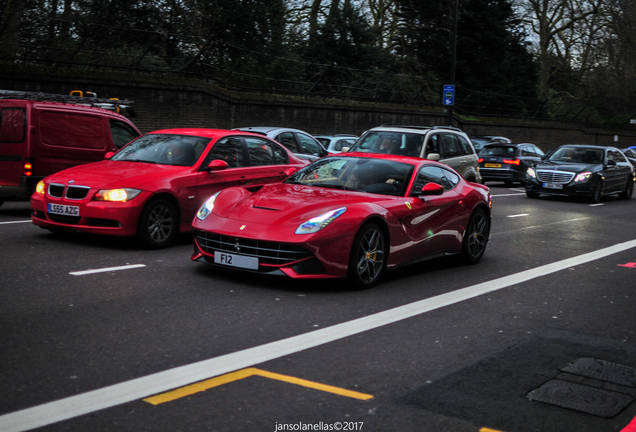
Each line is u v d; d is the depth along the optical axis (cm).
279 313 555
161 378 392
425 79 3634
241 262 639
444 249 798
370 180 755
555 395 397
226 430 326
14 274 644
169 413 343
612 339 536
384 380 409
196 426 329
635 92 5103
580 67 5191
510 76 4362
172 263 740
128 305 552
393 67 3562
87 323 495
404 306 606
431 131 1352
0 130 1039
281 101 2664
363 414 354
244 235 631
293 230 625
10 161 1033
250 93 2577
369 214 664
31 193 1030
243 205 681
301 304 590
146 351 439
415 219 735
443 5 3938
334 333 505
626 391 411
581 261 920
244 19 2680
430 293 668
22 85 1820
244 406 357
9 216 1070
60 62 1936
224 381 392
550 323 577
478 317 583
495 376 427
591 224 1404
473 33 4066
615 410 378
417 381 410
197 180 868
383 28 3872
